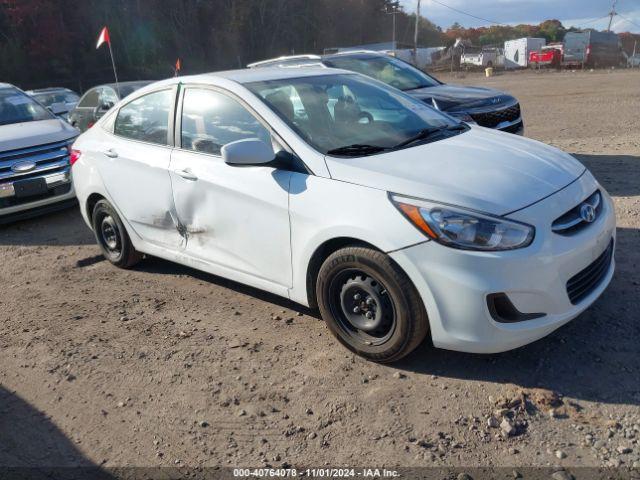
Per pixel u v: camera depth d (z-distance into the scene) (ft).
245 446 9.85
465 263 10.02
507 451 9.20
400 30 273.13
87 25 165.27
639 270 14.65
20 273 18.79
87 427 10.67
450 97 25.09
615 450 9.00
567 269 10.48
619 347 11.48
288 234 12.26
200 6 188.65
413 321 10.77
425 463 9.12
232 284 16.28
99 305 15.65
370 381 11.23
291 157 12.34
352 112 14.02
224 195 13.41
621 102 51.55
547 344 11.82
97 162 17.22
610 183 22.91
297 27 202.59
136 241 16.80
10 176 23.04
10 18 150.92
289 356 12.32
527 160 12.12
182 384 11.68
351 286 11.49
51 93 62.90
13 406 11.50
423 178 10.98
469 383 10.88
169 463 9.61
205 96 14.35
